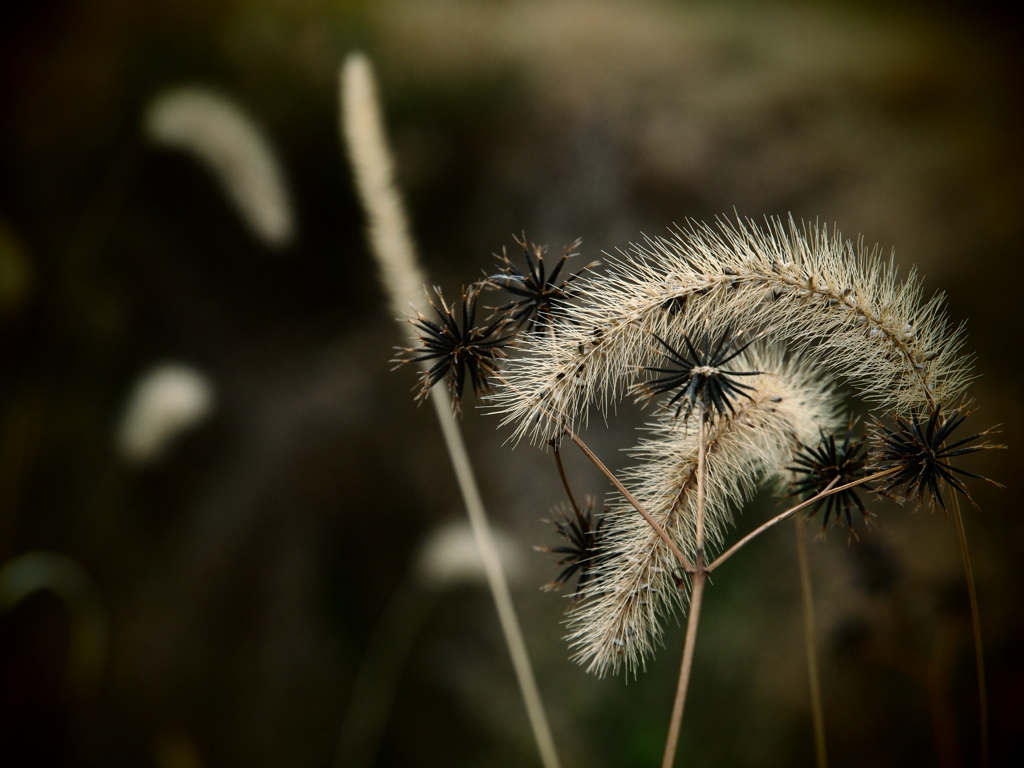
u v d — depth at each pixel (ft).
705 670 2.29
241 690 2.83
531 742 2.36
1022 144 3.07
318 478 3.00
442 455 2.86
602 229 3.05
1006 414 2.37
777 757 2.08
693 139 3.15
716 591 2.36
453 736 2.48
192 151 2.03
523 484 2.66
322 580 2.92
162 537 3.08
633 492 1.08
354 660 2.79
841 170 3.09
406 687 2.57
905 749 1.92
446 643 2.60
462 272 3.09
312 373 3.21
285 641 2.87
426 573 1.71
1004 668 1.83
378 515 2.90
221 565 3.00
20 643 2.89
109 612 2.95
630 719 2.30
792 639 2.20
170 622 2.96
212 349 3.27
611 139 3.19
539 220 3.12
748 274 1.03
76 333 3.15
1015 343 2.55
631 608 1.04
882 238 2.89
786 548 2.29
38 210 3.24
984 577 1.95
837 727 2.04
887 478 1.03
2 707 2.78
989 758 1.77
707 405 1.00
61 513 3.01
